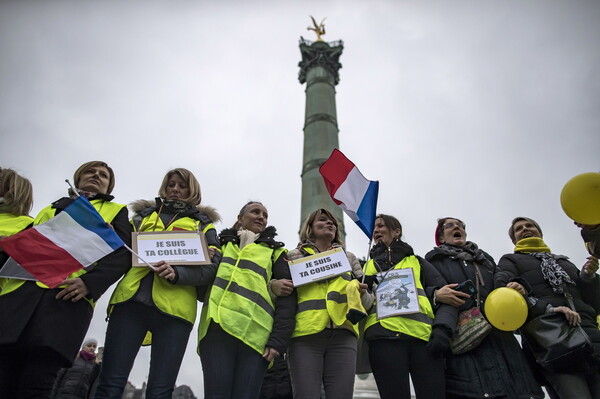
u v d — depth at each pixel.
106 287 5.05
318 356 5.52
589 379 5.70
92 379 8.02
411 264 6.32
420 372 5.53
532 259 6.43
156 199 6.04
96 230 5.27
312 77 31.92
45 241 5.07
